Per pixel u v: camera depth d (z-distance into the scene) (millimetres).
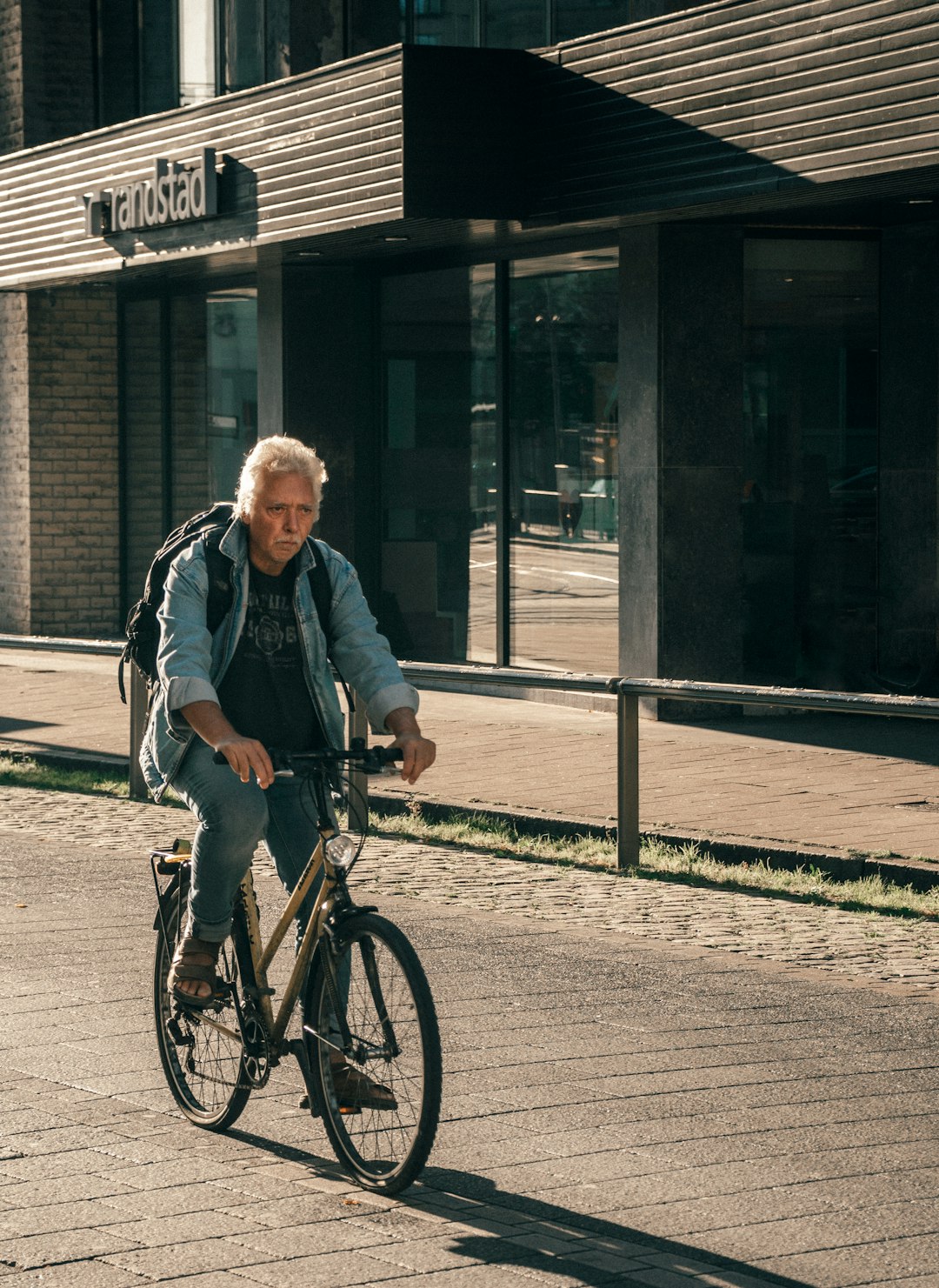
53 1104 6500
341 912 5680
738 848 10828
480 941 8914
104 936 9023
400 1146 5547
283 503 5676
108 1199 5562
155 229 19625
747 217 15805
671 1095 6539
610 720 16500
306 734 5902
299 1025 5996
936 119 12789
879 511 16516
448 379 19031
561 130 15820
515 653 18422
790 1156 5910
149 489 23484
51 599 23641
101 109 23094
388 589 19891
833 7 13422
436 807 12312
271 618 5809
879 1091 6605
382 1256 5113
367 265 19797
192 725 5566
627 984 8102
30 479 23469
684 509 16125
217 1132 6215
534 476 18062
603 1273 4992
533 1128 6188
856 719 16297
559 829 11633
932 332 15938
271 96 17641
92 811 12992
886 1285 4906
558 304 17672
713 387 16141
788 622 16703
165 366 22953
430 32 18750
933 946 8891
